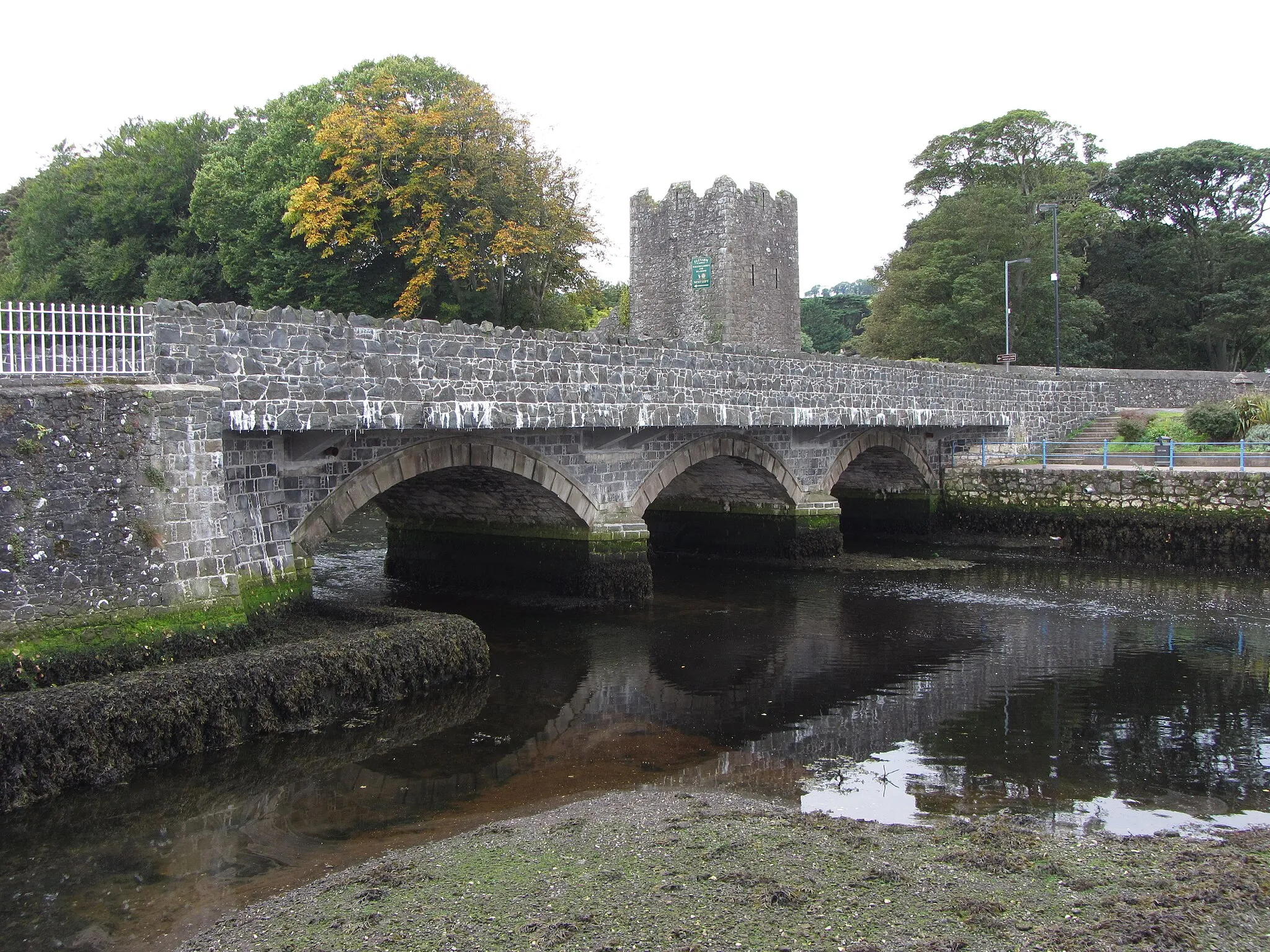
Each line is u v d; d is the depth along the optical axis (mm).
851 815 10844
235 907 8531
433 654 14922
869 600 23250
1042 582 25734
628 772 12398
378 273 32281
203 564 12648
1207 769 12461
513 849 9570
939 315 48625
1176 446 33031
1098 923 7770
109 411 11789
